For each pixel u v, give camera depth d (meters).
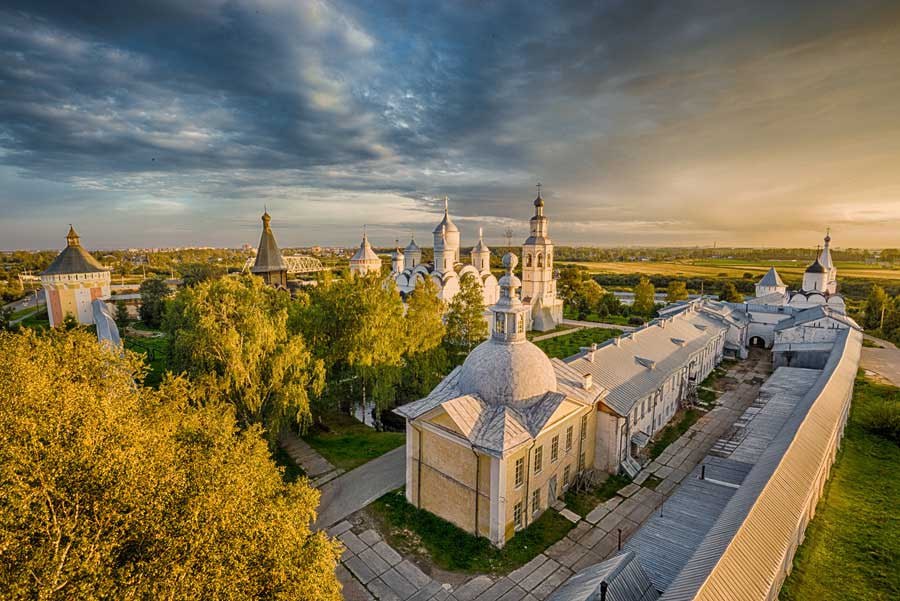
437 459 28.03
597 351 41.03
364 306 41.31
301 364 35.19
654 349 46.50
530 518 27.81
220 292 35.16
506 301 28.61
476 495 26.20
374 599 22.75
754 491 23.27
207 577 13.32
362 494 31.23
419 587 23.42
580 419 32.03
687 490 30.33
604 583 18.23
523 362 28.03
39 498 12.77
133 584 12.43
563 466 30.69
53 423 14.22
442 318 53.38
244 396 33.16
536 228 90.19
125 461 14.18
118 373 21.95
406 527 27.81
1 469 12.48
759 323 74.38
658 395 41.00
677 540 25.28
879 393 50.88
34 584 11.62
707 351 57.66
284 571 15.14
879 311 86.81
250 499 16.11
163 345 70.12
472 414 26.27
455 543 26.20
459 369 31.97
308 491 20.30
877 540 25.75
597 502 30.50
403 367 45.16
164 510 14.04
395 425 45.81
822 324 60.72
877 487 31.47
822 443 29.48
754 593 17.09
